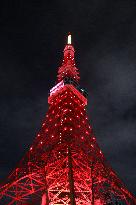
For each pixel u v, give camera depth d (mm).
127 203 61344
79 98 88625
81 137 71812
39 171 61312
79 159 64188
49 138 72188
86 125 79250
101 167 64125
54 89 90312
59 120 78250
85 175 60969
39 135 75188
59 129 73688
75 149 65312
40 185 59219
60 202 58750
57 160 62438
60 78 95688
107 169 64812
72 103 85438
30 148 68812
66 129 71062
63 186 59438
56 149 65750
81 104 88062
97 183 62250
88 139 72688
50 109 85438
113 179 63969
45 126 78625
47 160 62219
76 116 80812
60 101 85875
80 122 79500
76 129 74500
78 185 60562
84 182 60781
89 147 69188
